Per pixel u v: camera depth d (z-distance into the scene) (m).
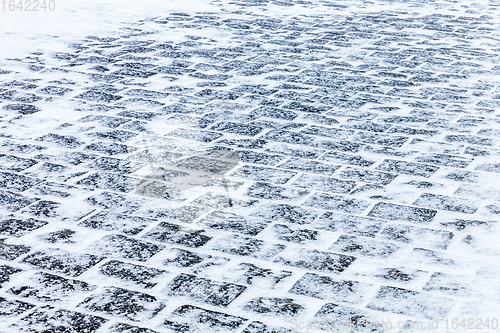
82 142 5.32
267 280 3.36
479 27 9.08
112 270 3.48
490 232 3.80
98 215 4.11
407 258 3.54
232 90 6.61
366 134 5.41
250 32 9.05
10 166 4.86
